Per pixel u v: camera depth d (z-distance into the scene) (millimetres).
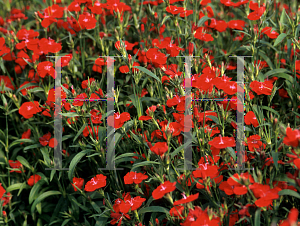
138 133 2770
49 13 3664
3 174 3346
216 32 3760
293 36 2822
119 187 2756
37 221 3234
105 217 2766
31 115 3041
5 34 3957
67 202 3152
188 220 2123
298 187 1971
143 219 2854
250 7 3234
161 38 3811
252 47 3053
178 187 2422
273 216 2156
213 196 2350
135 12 4062
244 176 2053
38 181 3115
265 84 2695
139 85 3447
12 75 4023
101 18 3984
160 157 2262
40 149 3080
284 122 3137
